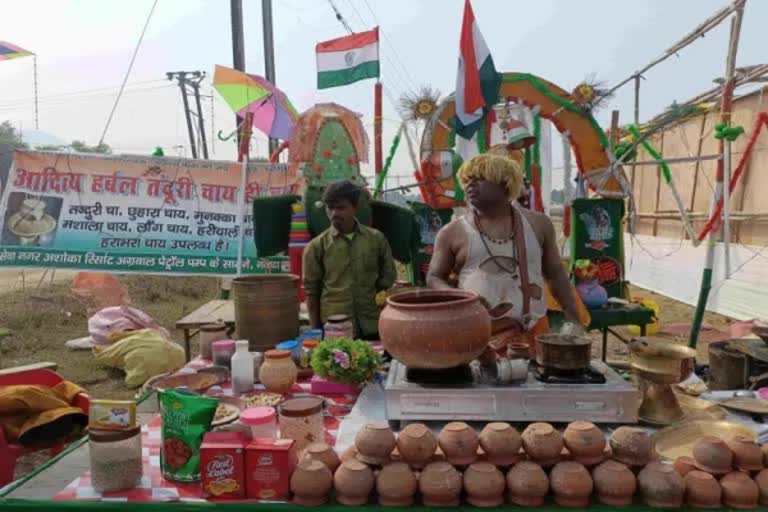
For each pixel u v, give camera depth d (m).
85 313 8.65
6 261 5.93
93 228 6.05
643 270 11.22
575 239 5.70
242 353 2.34
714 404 2.04
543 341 1.91
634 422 1.79
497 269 2.38
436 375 1.89
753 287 7.37
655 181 10.91
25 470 3.61
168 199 6.12
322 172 4.54
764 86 7.05
